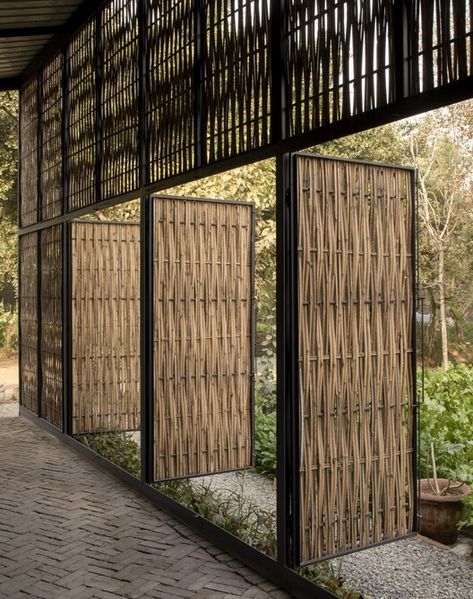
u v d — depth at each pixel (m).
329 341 3.15
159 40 4.38
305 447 3.08
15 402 9.36
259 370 7.58
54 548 3.68
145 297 4.61
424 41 2.40
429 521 3.96
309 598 2.96
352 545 3.20
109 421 6.40
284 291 3.09
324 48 2.88
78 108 5.86
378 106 2.60
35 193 7.14
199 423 4.79
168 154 4.30
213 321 4.85
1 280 13.70
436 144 8.34
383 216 3.31
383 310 3.31
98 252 6.35
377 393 3.28
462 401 5.49
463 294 8.17
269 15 3.26
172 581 3.24
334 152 9.39
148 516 4.24
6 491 4.80
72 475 5.24
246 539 3.69
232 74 3.56
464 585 3.42
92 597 3.06
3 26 5.87
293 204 3.08
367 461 3.25
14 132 12.49
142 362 4.62
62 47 6.19
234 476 5.58
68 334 6.20
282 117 3.12
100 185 5.36
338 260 3.19
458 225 8.13
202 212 4.83
